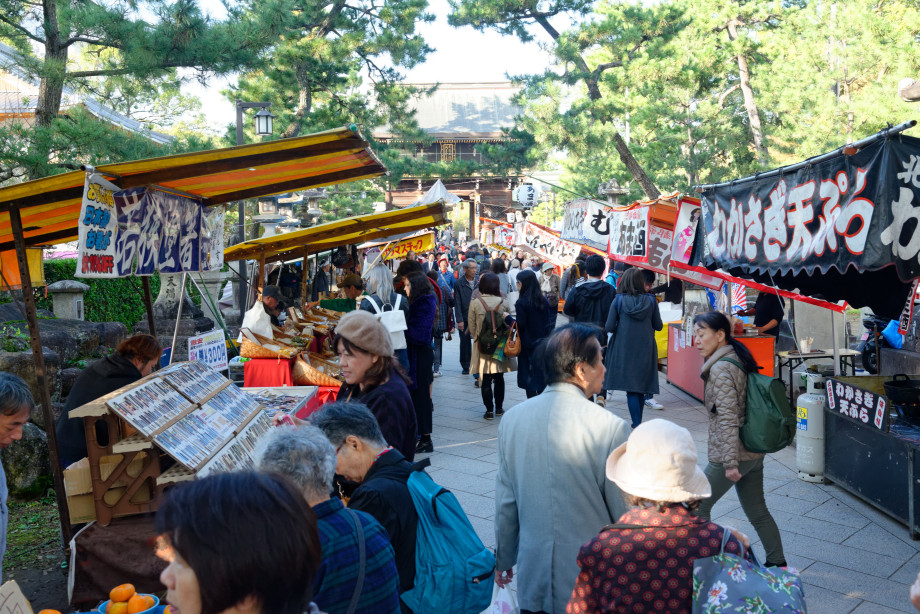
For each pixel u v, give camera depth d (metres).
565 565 2.69
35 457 6.02
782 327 10.72
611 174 22.02
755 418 4.09
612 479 2.27
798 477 6.50
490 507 5.80
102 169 3.67
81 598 3.36
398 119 23.48
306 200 18.98
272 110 19.89
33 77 9.58
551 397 2.86
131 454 3.38
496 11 20.28
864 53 15.77
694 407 9.49
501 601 2.97
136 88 10.12
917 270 3.25
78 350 8.11
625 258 8.78
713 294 11.18
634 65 18.36
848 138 15.84
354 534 2.06
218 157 3.69
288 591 1.19
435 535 2.61
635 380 7.39
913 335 8.42
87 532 3.38
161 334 11.96
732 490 6.18
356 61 21.86
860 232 3.40
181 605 1.18
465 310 11.99
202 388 4.12
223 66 9.86
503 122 58.84
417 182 49.19
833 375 6.60
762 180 4.52
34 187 3.69
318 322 8.48
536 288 8.46
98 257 3.71
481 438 7.95
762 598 1.94
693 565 2.05
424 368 7.25
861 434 5.68
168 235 4.76
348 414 2.70
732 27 23.81
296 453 2.06
